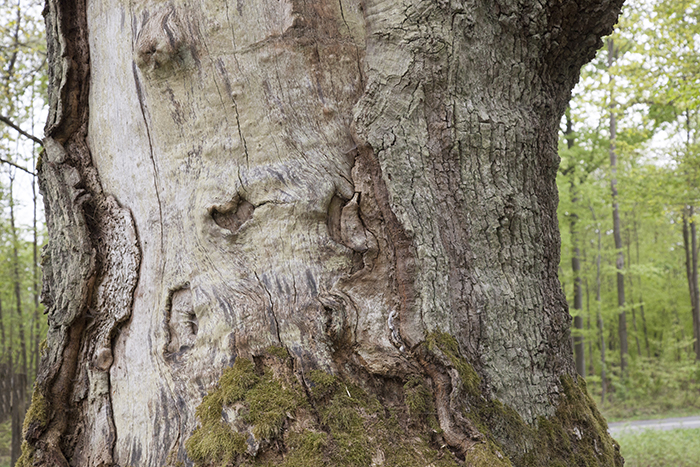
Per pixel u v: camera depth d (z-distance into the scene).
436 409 1.54
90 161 1.96
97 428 1.74
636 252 23.98
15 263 11.95
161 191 1.78
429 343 1.57
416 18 1.72
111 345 1.80
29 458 1.72
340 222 1.68
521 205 1.87
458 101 1.78
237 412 1.46
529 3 1.87
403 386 1.59
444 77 1.75
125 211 1.83
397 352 1.59
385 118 1.69
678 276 22.42
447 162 1.76
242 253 1.65
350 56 1.75
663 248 22.58
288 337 1.57
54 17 1.99
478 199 1.78
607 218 16.98
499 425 1.60
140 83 1.81
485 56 1.85
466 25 1.77
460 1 1.76
